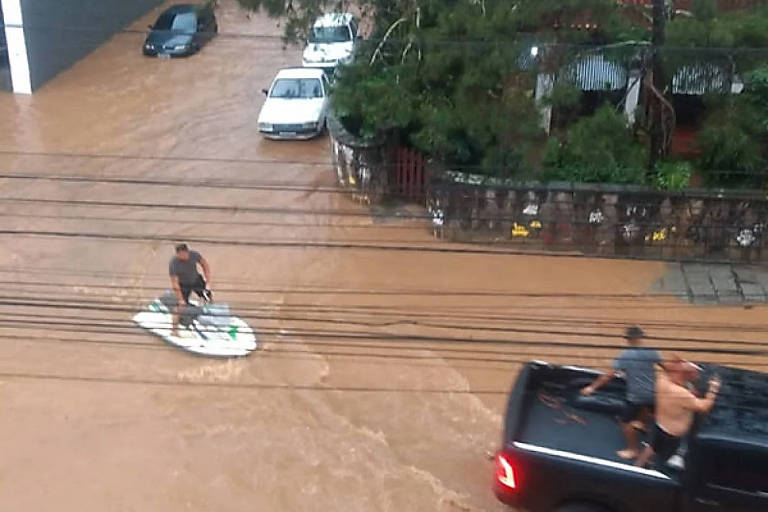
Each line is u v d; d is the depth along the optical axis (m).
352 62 19.33
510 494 10.58
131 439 13.20
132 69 28.25
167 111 24.84
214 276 17.05
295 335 15.45
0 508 11.95
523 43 16.09
